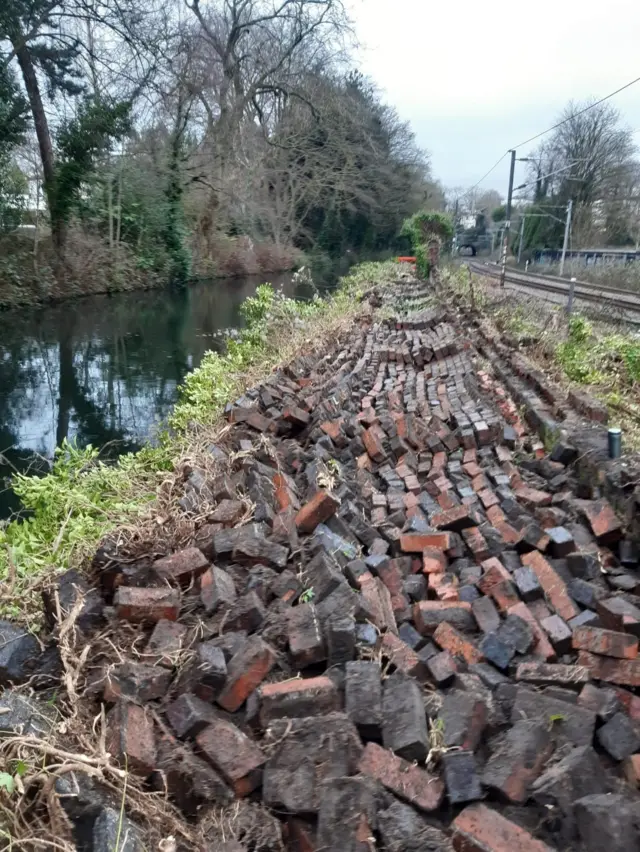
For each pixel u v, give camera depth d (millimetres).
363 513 4453
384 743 2221
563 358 9078
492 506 4625
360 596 2924
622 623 3061
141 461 6094
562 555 3838
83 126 22672
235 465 5098
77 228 24828
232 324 20656
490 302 15016
